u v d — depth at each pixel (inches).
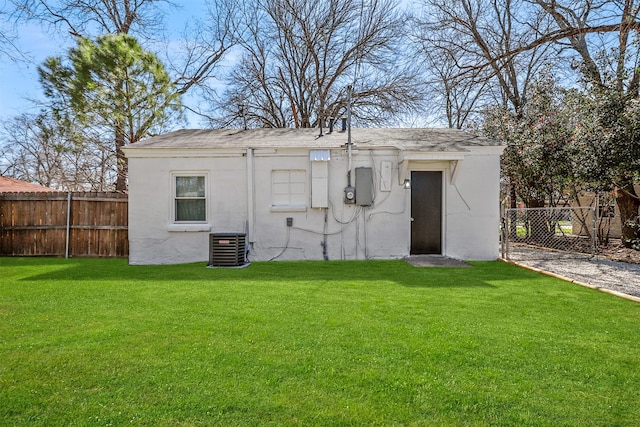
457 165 360.2
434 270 306.0
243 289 233.9
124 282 258.7
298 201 372.2
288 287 240.1
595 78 391.5
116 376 114.4
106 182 762.8
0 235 431.2
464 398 103.0
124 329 155.6
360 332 152.5
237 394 104.0
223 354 130.4
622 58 364.5
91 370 118.3
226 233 335.9
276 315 175.9
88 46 519.2
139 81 543.5
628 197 428.8
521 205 693.9
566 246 466.0
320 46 820.0
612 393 106.3
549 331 155.2
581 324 164.4
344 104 813.9
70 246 427.8
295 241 371.6
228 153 369.1
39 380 112.0
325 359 126.7
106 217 429.4
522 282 256.8
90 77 513.3
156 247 368.5
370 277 276.1
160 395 103.7
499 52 631.8
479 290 230.8
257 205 370.0
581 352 133.6
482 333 151.9
